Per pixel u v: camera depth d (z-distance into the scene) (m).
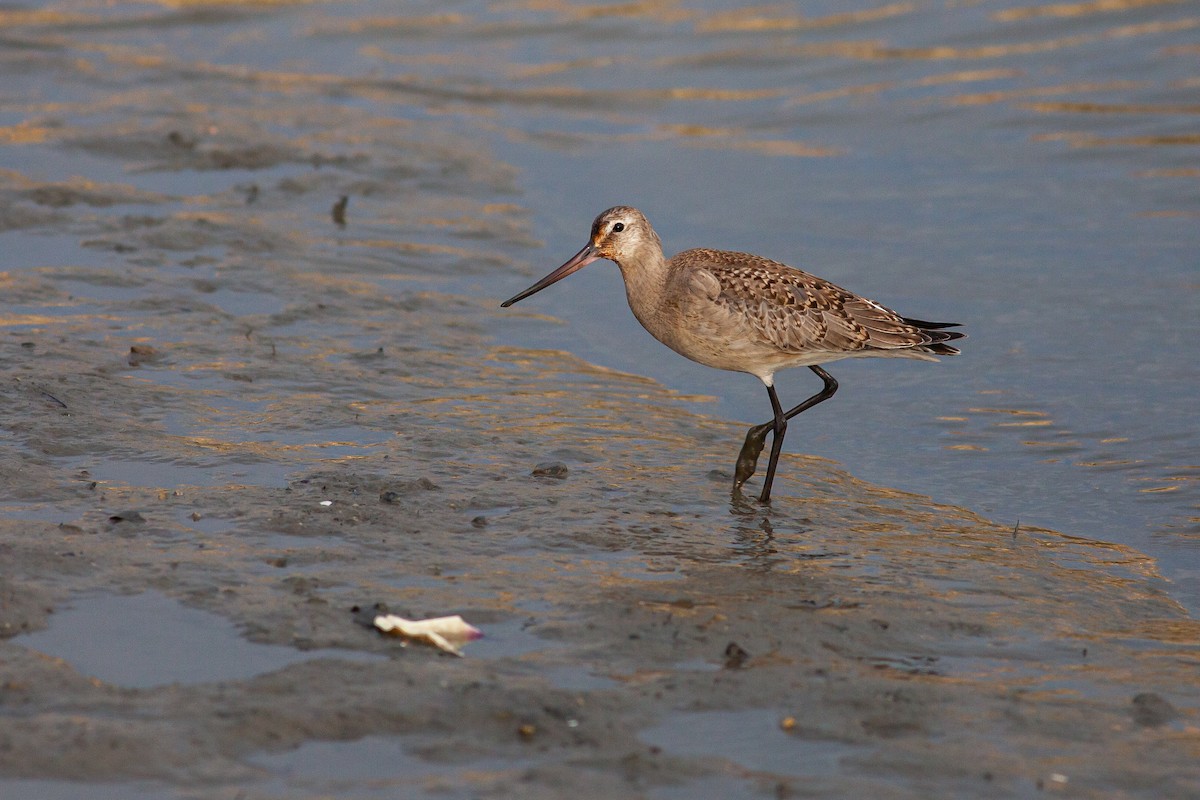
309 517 11.15
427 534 11.10
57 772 7.55
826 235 19.94
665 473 12.96
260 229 18.91
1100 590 10.95
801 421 14.92
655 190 21.69
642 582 10.48
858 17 28.98
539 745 8.04
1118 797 7.79
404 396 14.43
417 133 23.50
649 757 7.95
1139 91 24.78
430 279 18.06
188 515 11.12
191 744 7.85
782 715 8.51
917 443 14.30
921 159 22.80
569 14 29.67
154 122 22.67
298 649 9.05
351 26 29.05
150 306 16.20
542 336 16.83
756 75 26.70
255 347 15.35
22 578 9.82
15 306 15.89
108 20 28.59
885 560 11.29
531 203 21.06
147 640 9.10
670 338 13.15
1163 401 15.00
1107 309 17.39
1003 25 28.11
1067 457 13.88
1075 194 21.08
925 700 8.74
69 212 19.03
